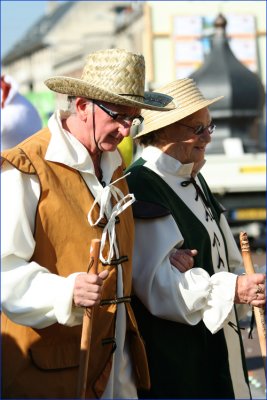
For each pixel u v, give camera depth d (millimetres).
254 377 14125
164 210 9281
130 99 8031
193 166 9898
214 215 10195
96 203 8258
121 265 8484
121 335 8453
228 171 31172
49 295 7719
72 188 8125
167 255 9188
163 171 9703
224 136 34812
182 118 9641
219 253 9938
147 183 9508
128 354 8695
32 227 7977
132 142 13852
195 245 9539
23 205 7875
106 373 8281
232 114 34812
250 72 35875
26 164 7930
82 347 7777
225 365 9422
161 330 9172
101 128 8164
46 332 7996
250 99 35188
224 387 9359
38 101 50781
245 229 31000
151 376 9141
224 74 35375
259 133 35125
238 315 10555
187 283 8984
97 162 8469
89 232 8133
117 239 8477
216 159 31438
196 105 9648
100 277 7777
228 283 8977
